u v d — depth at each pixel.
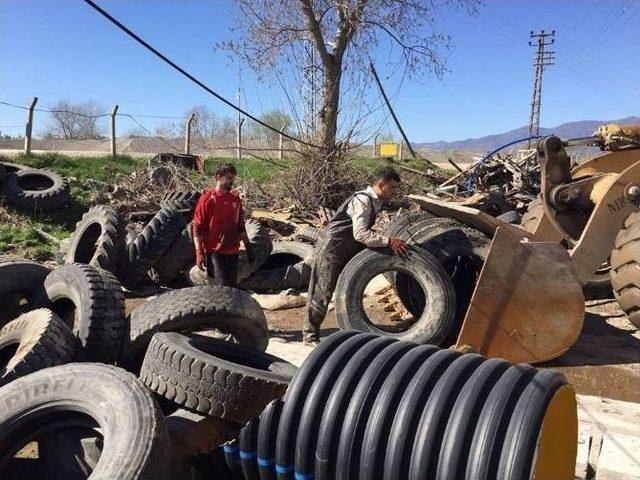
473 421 3.21
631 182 7.20
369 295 9.45
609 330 7.89
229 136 25.67
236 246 7.63
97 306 5.52
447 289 6.67
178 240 9.84
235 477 4.09
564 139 8.31
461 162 32.25
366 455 3.32
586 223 8.00
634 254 6.92
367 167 17.86
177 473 3.96
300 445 3.48
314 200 16.11
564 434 3.52
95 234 10.15
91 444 3.72
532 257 6.40
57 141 33.16
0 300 6.57
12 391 3.85
